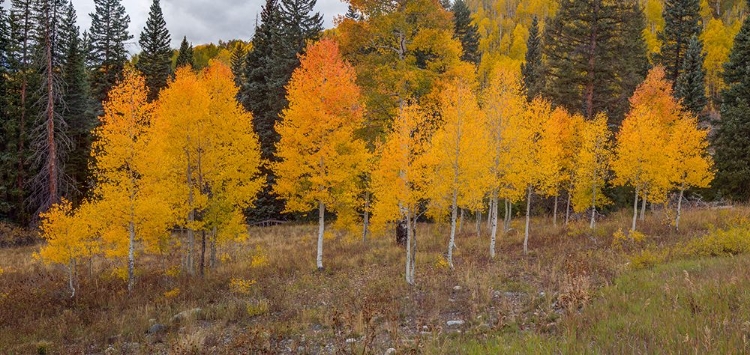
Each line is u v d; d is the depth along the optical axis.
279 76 32.75
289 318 11.48
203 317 12.30
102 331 11.40
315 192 17.14
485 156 16.89
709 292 8.16
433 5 17.66
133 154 15.41
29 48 29.89
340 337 8.95
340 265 18.16
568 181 27.38
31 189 30.02
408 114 14.50
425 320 10.34
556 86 28.50
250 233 30.09
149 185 15.79
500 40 98.25
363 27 18.19
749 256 12.19
